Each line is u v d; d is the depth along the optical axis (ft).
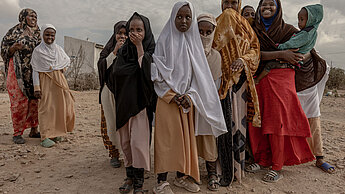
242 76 10.50
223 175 10.09
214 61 9.71
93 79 57.77
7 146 14.96
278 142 10.74
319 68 11.91
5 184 10.27
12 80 15.62
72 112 16.39
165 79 8.79
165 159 8.84
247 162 12.45
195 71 9.05
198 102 8.89
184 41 9.20
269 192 9.80
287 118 10.74
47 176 11.13
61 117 15.60
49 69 15.19
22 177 10.94
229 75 9.97
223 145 9.98
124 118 8.76
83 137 17.28
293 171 11.76
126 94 8.71
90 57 82.48
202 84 9.00
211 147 9.82
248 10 12.60
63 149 14.80
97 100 36.68
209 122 9.11
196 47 9.27
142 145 8.81
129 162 9.43
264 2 10.81
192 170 9.08
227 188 10.03
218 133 9.29
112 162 12.21
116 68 8.78
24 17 16.06
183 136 8.93
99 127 20.12
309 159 11.30
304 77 12.00
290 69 10.98
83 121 22.20
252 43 10.66
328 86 70.79
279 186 10.35
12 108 15.65
